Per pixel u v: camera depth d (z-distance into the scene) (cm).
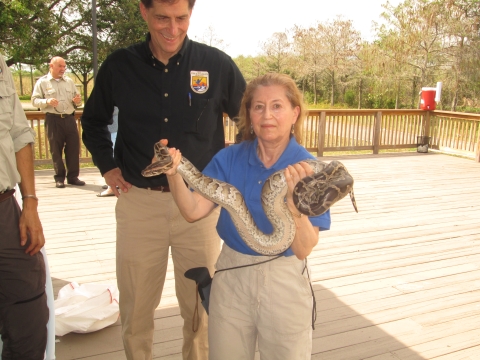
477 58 3008
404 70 3253
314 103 4141
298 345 262
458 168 1297
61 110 938
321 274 573
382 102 3762
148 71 327
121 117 333
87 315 425
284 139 270
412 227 769
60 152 963
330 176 244
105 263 590
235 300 267
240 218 258
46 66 2808
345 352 410
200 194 264
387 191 1016
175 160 249
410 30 3148
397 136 1548
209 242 345
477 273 586
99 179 1057
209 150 349
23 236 304
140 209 332
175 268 356
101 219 770
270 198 246
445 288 541
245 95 271
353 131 1480
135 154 332
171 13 291
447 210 876
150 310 349
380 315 475
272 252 254
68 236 684
